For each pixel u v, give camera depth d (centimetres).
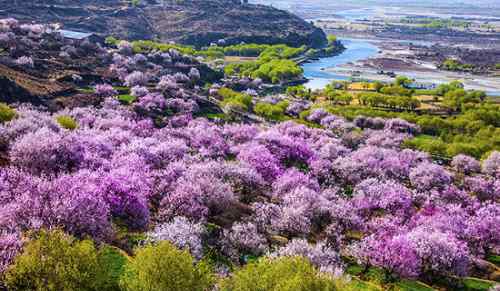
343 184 7906
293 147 8619
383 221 5725
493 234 6022
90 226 3428
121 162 5806
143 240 3938
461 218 6400
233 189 5759
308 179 6756
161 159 6619
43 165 5003
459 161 10419
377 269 4812
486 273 5647
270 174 6969
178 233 3875
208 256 4081
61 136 5800
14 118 6425
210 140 8638
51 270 2523
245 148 8181
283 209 5325
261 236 4784
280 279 2748
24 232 3131
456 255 5006
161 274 2678
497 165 10119
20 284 2562
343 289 2889
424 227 5653
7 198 3747
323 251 4512
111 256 3412
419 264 4766
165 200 4853
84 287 2598
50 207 3450
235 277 2938
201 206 4766
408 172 8694
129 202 4284
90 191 3931
